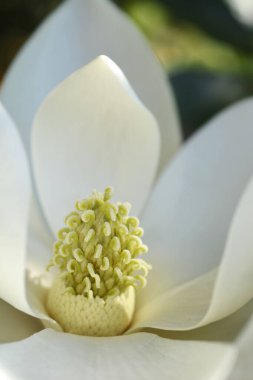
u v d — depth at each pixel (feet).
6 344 0.85
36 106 1.08
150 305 0.96
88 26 1.11
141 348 0.88
